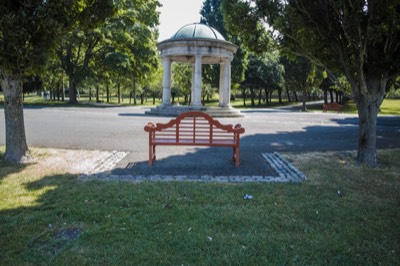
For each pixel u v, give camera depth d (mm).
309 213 4488
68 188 5430
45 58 6379
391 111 37719
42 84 35000
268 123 18750
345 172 7016
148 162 7707
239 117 23109
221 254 3330
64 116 20203
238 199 5023
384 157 8859
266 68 46125
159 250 3387
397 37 7312
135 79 41656
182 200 4930
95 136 11914
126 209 4500
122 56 36094
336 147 10547
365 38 7105
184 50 23469
